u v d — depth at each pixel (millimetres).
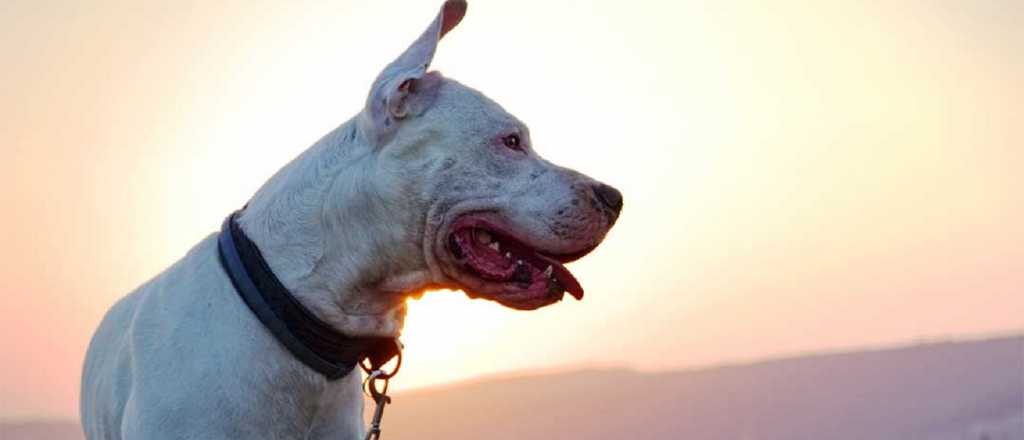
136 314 1986
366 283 1915
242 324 1894
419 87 1909
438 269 1903
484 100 1930
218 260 1948
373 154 1901
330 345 1912
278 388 1893
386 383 1986
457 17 2008
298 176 1943
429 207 1883
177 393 1869
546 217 1876
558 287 1909
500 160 1896
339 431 1973
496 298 1907
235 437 1869
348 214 1901
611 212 1924
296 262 1909
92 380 2104
